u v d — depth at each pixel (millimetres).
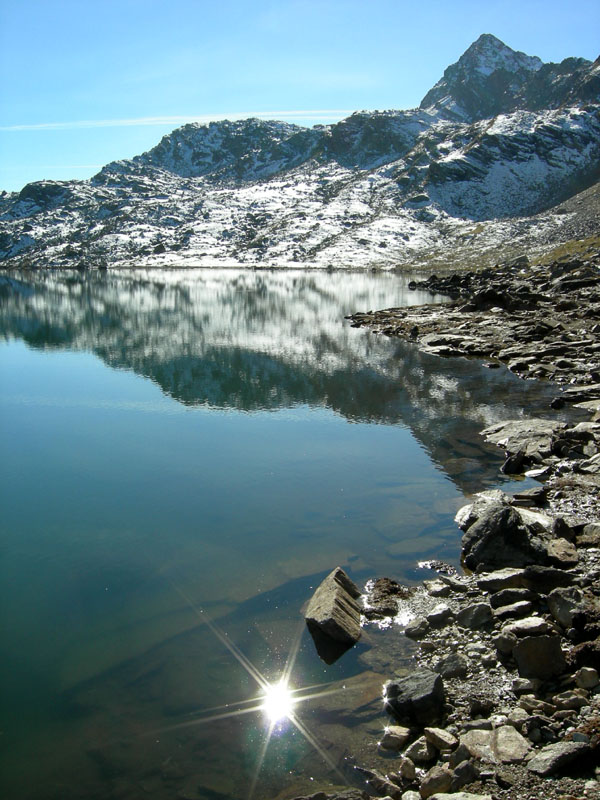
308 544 15969
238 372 42188
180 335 63125
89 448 25469
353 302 98938
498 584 12883
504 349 47438
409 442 25156
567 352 43125
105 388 38031
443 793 7648
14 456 24391
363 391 35469
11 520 18078
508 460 21094
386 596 13047
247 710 9906
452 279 122312
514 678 10016
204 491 20250
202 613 12883
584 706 8852
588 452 21438
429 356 47906
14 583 14336
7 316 85938
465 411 30062
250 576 14398
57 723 9781
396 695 9633
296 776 8484
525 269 125312
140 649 11695
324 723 9539
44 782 8602
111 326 72500
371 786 8188
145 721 9750
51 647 11836
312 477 21250
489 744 8438
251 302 101375
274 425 28594
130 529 17344
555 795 7363
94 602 13453
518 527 14227
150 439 26656
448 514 17500
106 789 8445
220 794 8227
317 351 51062
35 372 44250
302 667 10930
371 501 18812
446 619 12062
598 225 192000
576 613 10781
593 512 16484
